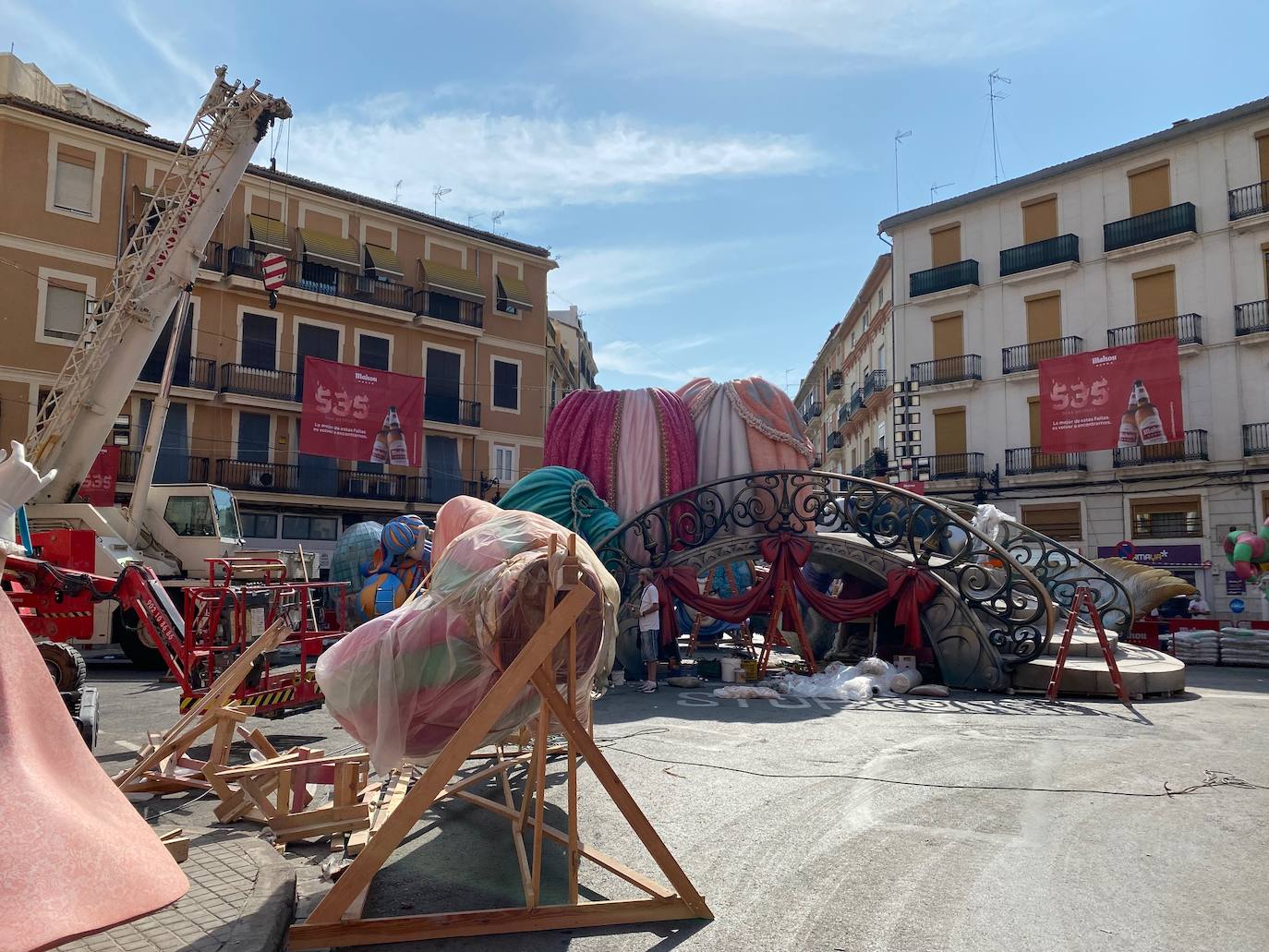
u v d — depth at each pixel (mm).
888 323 40062
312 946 3320
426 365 36344
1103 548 30938
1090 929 3479
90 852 2305
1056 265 32625
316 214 33875
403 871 4203
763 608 12633
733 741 7547
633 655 12023
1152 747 7281
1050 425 28344
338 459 32938
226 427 30781
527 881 3830
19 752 2395
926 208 36812
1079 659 11914
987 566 14062
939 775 6219
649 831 3660
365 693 4156
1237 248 29078
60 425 14203
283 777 4723
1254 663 17422
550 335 46719
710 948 3318
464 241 37938
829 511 12633
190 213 15117
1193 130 29922
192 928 3260
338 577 16875
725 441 14352
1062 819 5082
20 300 26719
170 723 8695
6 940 2027
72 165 27828
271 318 32188
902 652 12406
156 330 15008
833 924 3541
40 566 8070
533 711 4266
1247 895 3848
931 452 35844
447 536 5730
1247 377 28594
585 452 14195
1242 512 28172
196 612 9055
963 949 3295
